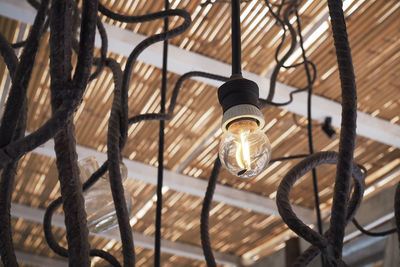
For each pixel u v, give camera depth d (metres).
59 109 0.31
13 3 3.41
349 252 5.91
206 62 4.05
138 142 5.20
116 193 0.44
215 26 3.76
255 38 3.85
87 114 4.86
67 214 0.32
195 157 5.35
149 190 6.00
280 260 6.86
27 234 7.29
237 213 6.30
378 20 3.67
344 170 0.32
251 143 0.69
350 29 3.79
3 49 0.42
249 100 0.70
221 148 0.69
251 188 5.86
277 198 0.39
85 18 0.33
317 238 0.34
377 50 3.95
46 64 4.24
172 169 5.63
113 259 0.54
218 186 5.81
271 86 0.94
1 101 4.66
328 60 4.02
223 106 0.71
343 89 0.33
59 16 0.33
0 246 0.41
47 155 5.17
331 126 4.54
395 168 5.37
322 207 6.18
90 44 0.33
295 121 4.48
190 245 7.20
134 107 4.70
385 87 4.30
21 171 5.82
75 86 0.32
